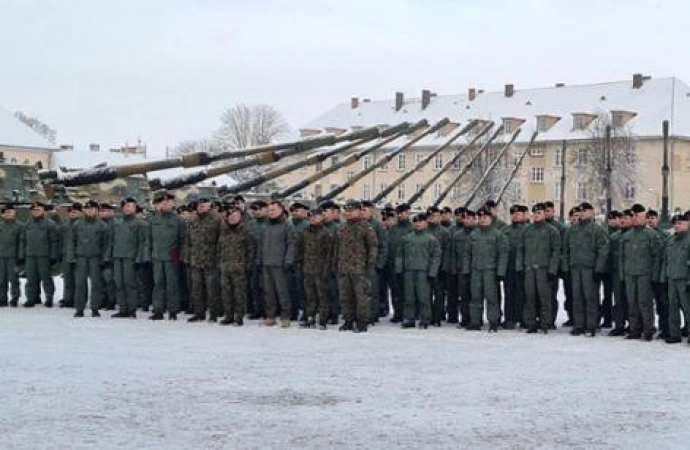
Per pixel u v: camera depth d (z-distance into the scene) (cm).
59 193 2720
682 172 7294
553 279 1692
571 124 7706
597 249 1603
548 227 1642
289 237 1644
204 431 808
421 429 830
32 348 1294
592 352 1369
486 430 830
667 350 1406
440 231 1764
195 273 1717
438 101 8756
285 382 1056
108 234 1780
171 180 2169
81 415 864
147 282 1916
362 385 1044
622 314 1625
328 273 1652
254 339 1447
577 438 809
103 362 1177
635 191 7044
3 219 1964
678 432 838
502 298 1822
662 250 1542
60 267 2195
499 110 8256
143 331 1529
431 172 7762
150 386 1016
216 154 2092
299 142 2214
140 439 775
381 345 1402
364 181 8138
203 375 1094
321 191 8188
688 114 7456
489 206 1694
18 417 853
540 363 1243
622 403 968
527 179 7775
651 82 7738
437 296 1761
